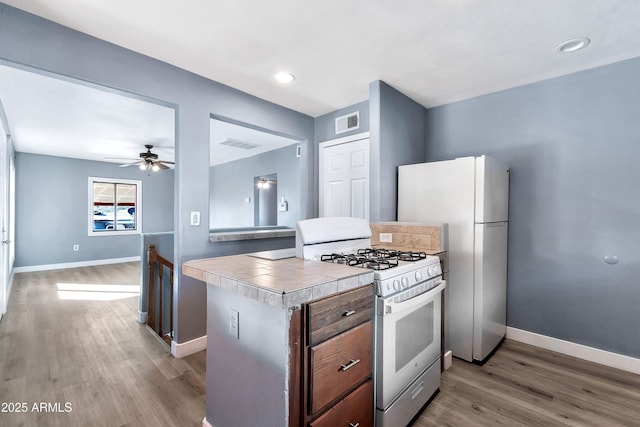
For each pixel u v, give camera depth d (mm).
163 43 2135
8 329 3121
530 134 2760
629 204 2318
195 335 2602
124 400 1926
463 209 2486
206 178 2646
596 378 2193
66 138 4855
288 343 1123
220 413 1522
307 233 1773
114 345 2744
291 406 1134
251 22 1902
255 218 6316
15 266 6078
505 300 2844
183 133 2508
